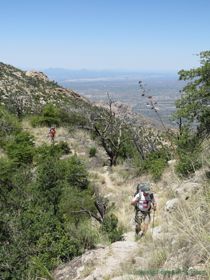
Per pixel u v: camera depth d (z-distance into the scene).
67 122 26.12
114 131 16.84
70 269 3.85
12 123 19.98
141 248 3.85
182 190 5.12
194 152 7.27
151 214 5.98
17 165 13.02
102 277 3.17
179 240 3.10
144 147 14.98
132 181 12.26
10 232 5.18
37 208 6.43
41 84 110.06
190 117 7.17
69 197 7.96
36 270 4.22
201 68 6.87
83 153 18.34
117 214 7.36
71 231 5.53
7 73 94.69
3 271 4.31
